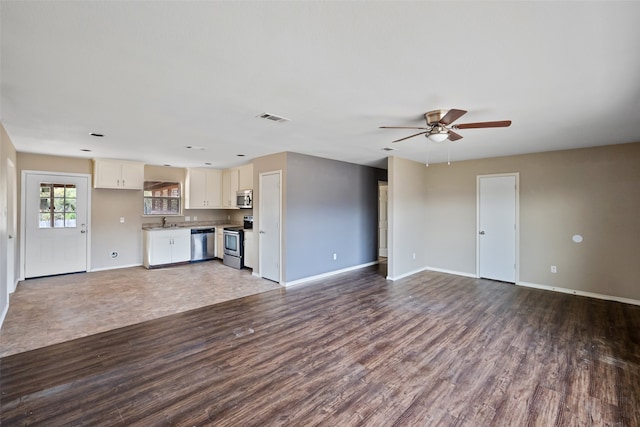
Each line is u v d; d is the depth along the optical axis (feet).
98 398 6.92
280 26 5.08
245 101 8.58
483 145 14.40
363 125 10.99
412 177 19.35
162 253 21.07
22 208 16.78
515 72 6.80
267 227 17.66
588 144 14.11
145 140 13.50
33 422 6.14
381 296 14.71
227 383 7.56
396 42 5.60
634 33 5.24
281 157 16.53
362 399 6.99
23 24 4.94
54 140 13.38
